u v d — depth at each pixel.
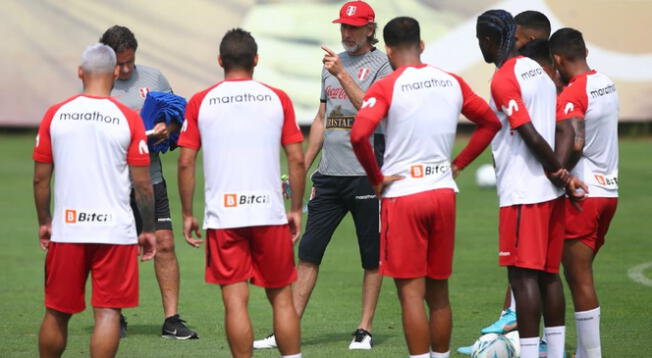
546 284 20.94
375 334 26.22
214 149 19.31
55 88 81.44
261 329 26.75
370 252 24.78
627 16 79.75
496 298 30.80
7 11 80.88
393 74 19.38
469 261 37.78
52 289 19.12
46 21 80.88
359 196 24.97
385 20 78.25
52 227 19.12
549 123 20.28
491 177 61.44
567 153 20.75
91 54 19.28
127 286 19.23
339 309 29.55
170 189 60.66
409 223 19.22
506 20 20.36
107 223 18.92
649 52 79.81
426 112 19.16
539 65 20.61
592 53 80.25
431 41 78.88
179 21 79.38
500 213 20.55
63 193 18.94
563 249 21.89
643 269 35.38
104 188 18.94
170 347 24.39
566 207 21.53
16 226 47.16
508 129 20.25
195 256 39.72
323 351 23.94
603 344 24.17
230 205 19.25
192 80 79.38
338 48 79.62
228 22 79.62
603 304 29.34
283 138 19.72
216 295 31.75
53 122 19.00
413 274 19.34
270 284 19.67
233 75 19.66
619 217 48.81
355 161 25.00
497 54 20.53
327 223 25.58
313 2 79.81
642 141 86.69
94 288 19.20
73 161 18.84
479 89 78.75
